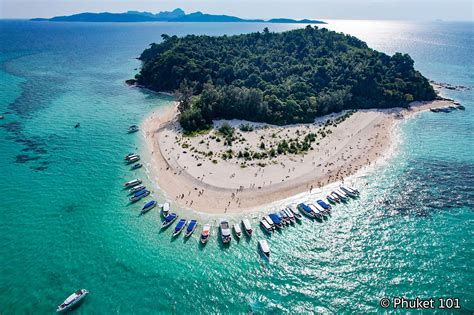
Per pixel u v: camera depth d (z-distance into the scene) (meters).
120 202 76.12
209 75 171.00
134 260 60.16
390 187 85.88
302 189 83.81
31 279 55.44
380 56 180.12
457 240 66.94
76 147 103.00
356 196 81.38
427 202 79.50
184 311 51.78
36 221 69.00
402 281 57.44
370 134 119.44
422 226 71.06
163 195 79.25
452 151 107.12
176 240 65.00
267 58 186.75
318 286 56.53
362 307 52.81
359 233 68.88
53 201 75.69
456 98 170.88
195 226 68.62
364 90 155.12
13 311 50.12
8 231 65.88
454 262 61.50
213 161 94.50
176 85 170.00
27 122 121.19
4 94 154.62
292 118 126.62
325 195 81.94
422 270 59.66
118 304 52.09
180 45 198.50
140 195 77.94
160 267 58.94
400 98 152.00
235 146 104.31
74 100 151.88
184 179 86.00
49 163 92.25
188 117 119.88
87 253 61.28
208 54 194.75
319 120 130.75
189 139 109.75
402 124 131.88
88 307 51.31
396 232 69.19
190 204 76.19
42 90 165.62
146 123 126.19
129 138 111.56
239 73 170.38
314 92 147.75
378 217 73.88
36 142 105.12
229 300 53.78
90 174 87.56
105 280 55.97
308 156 99.62
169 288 55.19
